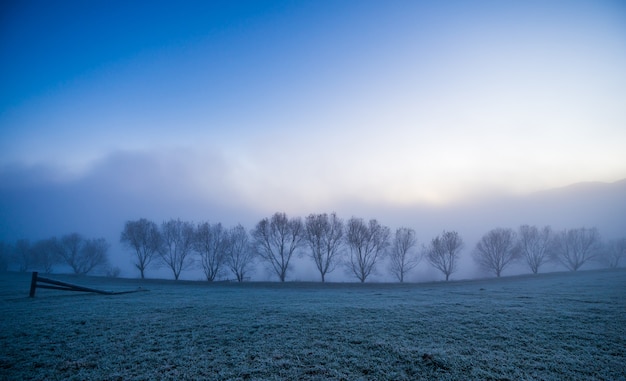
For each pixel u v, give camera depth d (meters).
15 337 12.27
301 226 71.69
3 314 16.70
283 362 9.50
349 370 8.96
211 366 9.34
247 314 16.88
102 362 9.71
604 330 12.44
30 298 23.34
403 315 16.25
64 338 12.12
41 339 11.99
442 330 12.97
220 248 71.19
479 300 22.33
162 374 8.81
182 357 10.07
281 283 55.03
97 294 27.47
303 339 11.86
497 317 15.26
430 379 8.36
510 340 11.45
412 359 9.66
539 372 8.68
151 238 71.75
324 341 11.57
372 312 17.23
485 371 8.77
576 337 11.69
